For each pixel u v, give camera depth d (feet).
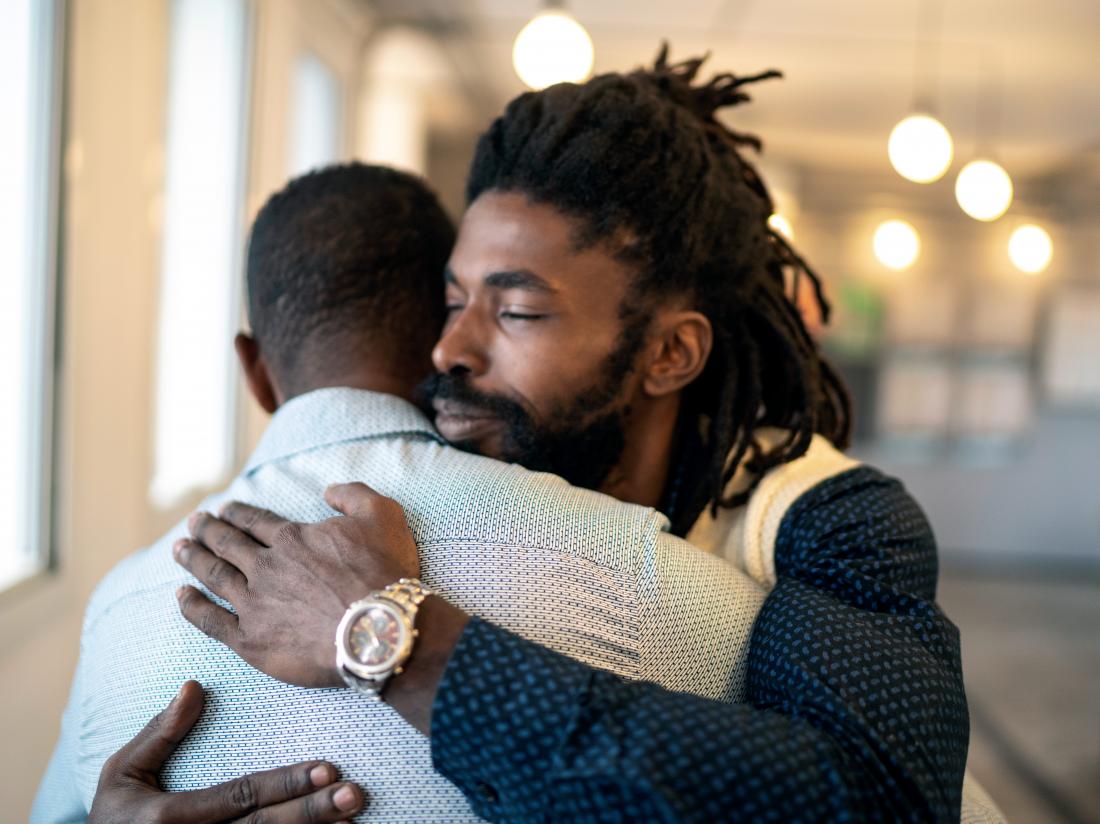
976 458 27.50
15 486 6.38
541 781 2.10
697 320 3.13
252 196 11.39
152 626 2.54
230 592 2.41
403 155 19.26
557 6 10.96
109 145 7.15
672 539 2.64
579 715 2.08
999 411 27.32
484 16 15.93
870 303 27.02
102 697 2.60
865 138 23.32
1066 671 16.78
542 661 2.17
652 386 3.14
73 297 6.54
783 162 26.14
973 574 25.31
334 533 2.40
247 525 2.55
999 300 27.02
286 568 2.38
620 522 2.55
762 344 3.46
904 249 18.92
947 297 27.02
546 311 2.90
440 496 2.54
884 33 16.01
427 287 3.25
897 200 26.81
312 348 3.12
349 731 2.31
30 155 6.24
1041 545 27.55
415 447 2.73
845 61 17.56
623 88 3.11
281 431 2.84
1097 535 27.45
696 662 2.54
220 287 11.19
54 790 2.92
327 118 16.28
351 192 3.18
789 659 2.43
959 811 2.42
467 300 3.02
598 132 2.92
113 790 2.37
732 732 2.11
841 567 2.74
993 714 14.32
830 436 3.81
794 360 3.35
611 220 2.91
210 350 11.19
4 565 6.20
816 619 2.49
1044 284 26.86
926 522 3.07
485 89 20.34
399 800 2.29
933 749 2.34
